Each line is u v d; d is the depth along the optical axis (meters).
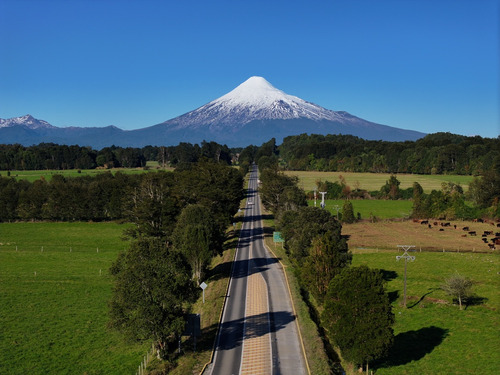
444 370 41.09
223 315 54.03
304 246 65.31
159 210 95.62
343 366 41.97
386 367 42.34
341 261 57.31
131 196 119.94
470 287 58.66
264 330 49.00
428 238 106.56
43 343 49.31
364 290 39.69
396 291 65.62
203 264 69.44
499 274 73.12
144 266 40.81
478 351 44.62
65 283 72.25
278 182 126.00
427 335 49.62
